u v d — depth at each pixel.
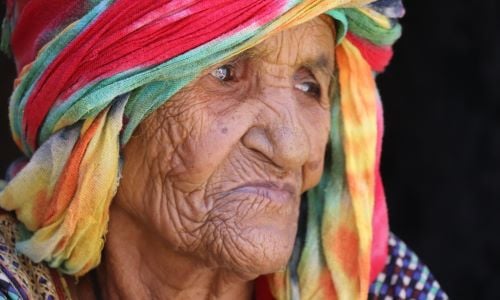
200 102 2.39
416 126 5.12
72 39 2.36
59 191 2.42
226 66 2.42
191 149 2.38
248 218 2.39
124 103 2.38
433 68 5.07
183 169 2.39
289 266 2.71
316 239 2.71
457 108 5.07
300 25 2.45
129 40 2.31
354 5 2.46
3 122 4.43
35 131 2.50
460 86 5.05
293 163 2.40
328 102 2.59
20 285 2.43
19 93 2.52
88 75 2.35
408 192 5.18
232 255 2.38
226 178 2.40
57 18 2.41
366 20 2.56
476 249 5.09
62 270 2.54
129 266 2.56
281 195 2.42
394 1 2.61
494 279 5.06
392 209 5.20
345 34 2.56
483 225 5.07
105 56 2.33
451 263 5.11
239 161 2.40
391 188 5.21
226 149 2.38
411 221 5.18
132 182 2.46
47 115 2.45
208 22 2.29
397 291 2.80
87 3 2.36
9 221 2.60
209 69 2.38
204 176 2.38
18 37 2.55
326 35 2.52
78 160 2.40
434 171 5.12
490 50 4.95
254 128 2.41
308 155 2.44
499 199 5.05
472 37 4.98
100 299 2.63
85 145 2.39
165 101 2.38
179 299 2.58
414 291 2.80
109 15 2.31
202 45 2.30
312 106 2.54
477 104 5.04
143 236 2.54
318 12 2.37
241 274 2.46
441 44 5.03
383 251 2.75
